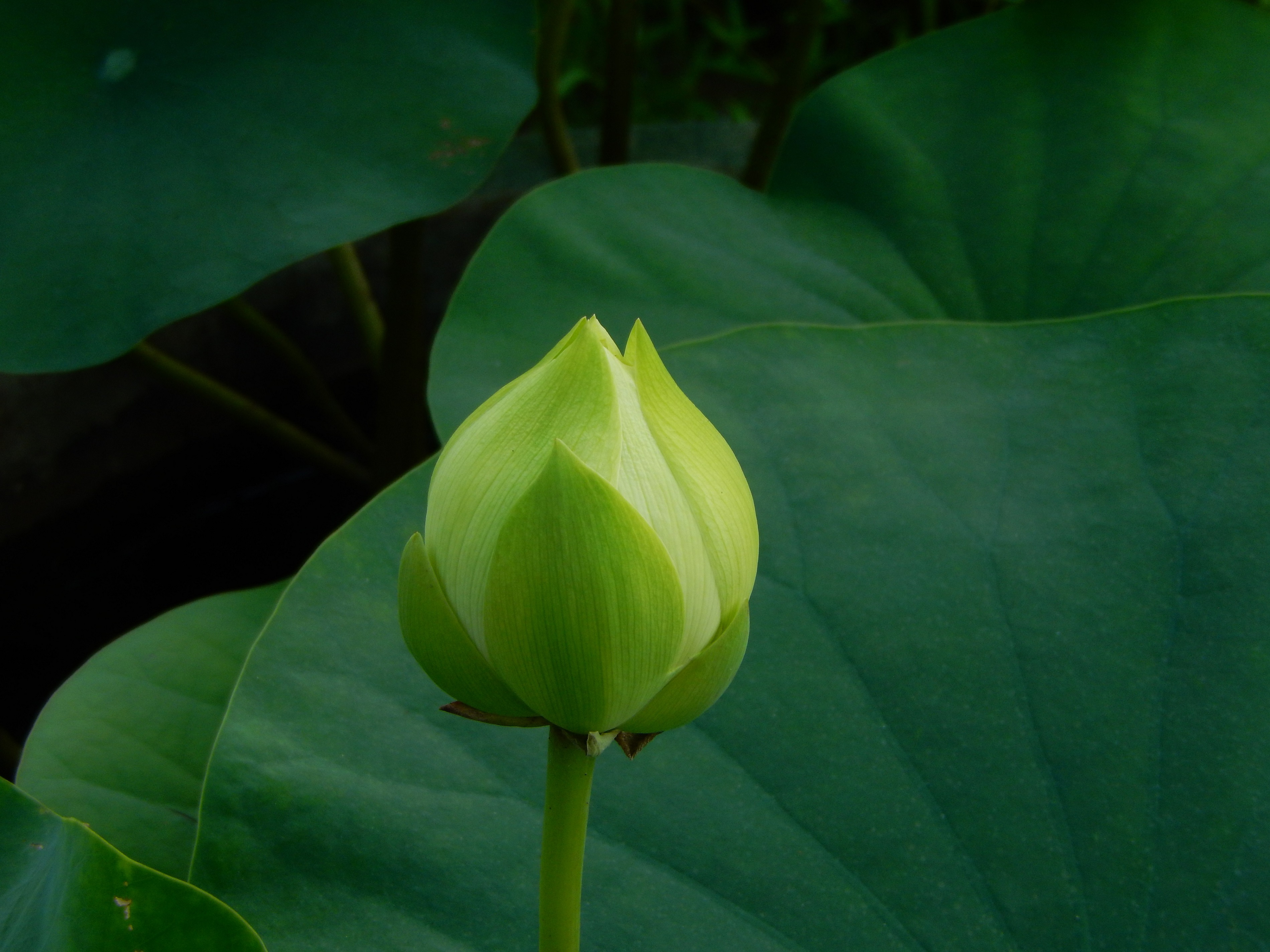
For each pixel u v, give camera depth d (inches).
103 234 44.1
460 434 27.1
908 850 32.5
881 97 58.9
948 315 53.1
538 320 49.6
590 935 31.7
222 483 86.5
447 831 32.8
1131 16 58.3
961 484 36.3
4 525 72.0
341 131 46.9
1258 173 52.7
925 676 34.1
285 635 34.7
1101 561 34.9
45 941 28.7
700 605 26.7
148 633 47.8
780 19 140.7
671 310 51.0
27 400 71.2
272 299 84.7
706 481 26.7
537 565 25.9
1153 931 31.3
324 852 32.4
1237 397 36.3
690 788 33.4
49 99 47.4
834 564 35.5
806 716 33.9
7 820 30.3
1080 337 39.2
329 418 82.2
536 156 98.3
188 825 40.8
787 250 55.1
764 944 31.7
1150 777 32.6
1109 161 54.5
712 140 101.3
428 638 26.9
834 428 37.4
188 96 48.2
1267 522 34.6
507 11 51.1
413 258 67.7
